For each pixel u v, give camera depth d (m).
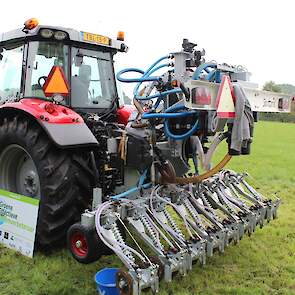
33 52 4.25
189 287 3.41
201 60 3.81
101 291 3.06
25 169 4.34
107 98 4.85
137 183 3.94
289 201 6.18
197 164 4.06
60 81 3.76
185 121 3.70
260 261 3.89
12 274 3.54
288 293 3.32
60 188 3.78
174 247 3.26
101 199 3.68
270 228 4.79
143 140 3.73
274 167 9.47
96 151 4.15
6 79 4.64
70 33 4.25
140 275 2.85
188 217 3.71
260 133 21.62
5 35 4.46
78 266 3.74
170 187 3.80
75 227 3.34
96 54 4.69
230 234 3.73
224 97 3.10
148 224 3.38
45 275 3.55
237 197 4.33
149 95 3.82
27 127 3.93
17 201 3.97
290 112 4.00
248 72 3.82
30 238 3.86
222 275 3.60
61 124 3.79
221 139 3.48
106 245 3.11
